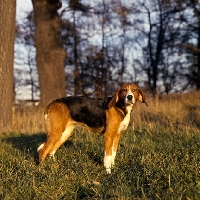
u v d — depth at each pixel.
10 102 11.16
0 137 9.51
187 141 7.59
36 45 15.61
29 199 4.46
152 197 4.27
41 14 15.36
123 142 7.77
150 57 30.62
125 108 6.12
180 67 29.14
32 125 11.32
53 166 5.84
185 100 16.33
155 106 13.12
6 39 10.94
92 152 6.94
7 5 10.86
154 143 7.71
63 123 6.48
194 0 23.70
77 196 4.66
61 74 15.72
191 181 4.73
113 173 5.37
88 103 6.44
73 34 29.97
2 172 5.47
